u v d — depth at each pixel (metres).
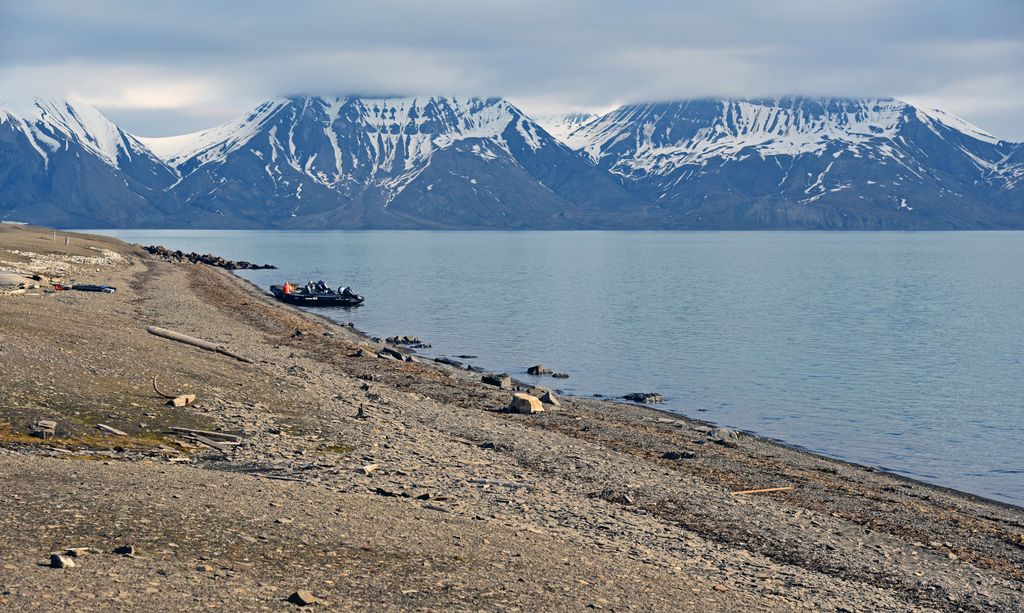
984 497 41.22
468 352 82.81
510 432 44.09
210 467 30.28
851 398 64.31
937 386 69.44
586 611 19.34
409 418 44.09
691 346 88.75
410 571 20.33
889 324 110.12
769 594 23.67
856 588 25.75
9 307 54.84
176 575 17.95
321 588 18.41
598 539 26.66
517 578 20.94
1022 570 29.27
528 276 192.75
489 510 28.27
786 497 36.19
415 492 29.41
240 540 20.92
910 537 31.92
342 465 32.22
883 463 47.16
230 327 78.88
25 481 23.86
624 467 38.47
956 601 25.59
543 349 85.50
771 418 57.41
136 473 26.44
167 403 37.47
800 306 131.00
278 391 44.03
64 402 34.88
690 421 55.38
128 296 96.12
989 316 120.00
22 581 16.50
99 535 20.03
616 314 116.31
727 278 192.12
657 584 22.55
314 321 98.62
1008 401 63.81
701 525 30.66
